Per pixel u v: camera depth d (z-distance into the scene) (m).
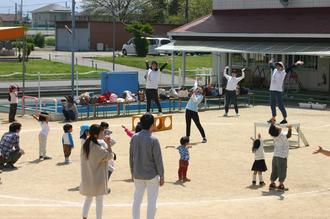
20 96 34.12
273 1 38.06
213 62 40.56
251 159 17.94
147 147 9.97
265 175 15.90
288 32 34.75
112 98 26.83
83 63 52.84
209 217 11.70
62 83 39.69
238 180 15.38
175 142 20.66
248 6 39.16
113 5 92.31
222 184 14.97
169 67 50.81
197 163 17.39
